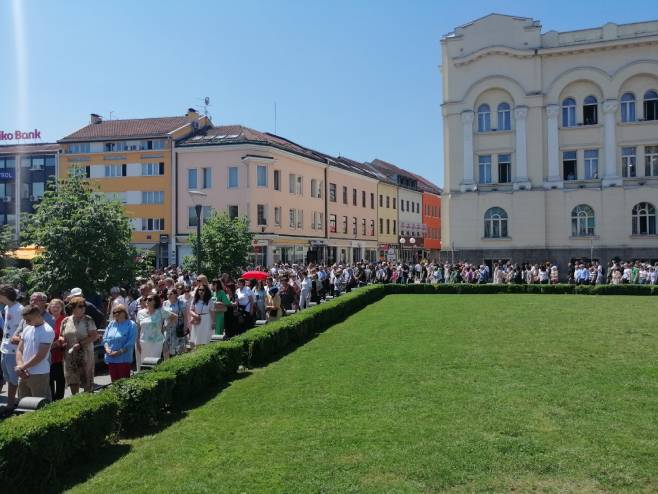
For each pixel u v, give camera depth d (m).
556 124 40.34
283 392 9.58
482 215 41.59
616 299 27.92
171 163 48.12
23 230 16.86
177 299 12.48
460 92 42.12
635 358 11.65
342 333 16.64
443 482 5.77
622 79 39.19
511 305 24.86
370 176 68.00
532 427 7.28
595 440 6.75
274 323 14.54
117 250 16.70
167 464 6.56
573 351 12.59
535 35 40.62
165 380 8.43
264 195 46.47
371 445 6.82
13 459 5.65
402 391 9.25
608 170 39.44
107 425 7.09
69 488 6.02
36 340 8.23
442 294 33.72
